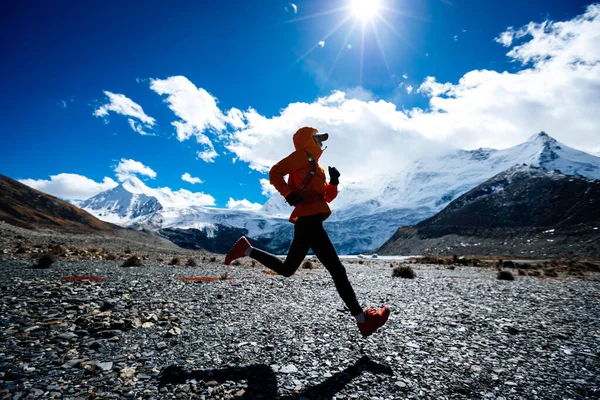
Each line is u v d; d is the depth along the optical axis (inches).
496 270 1295.5
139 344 164.7
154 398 111.9
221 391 119.3
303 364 148.6
